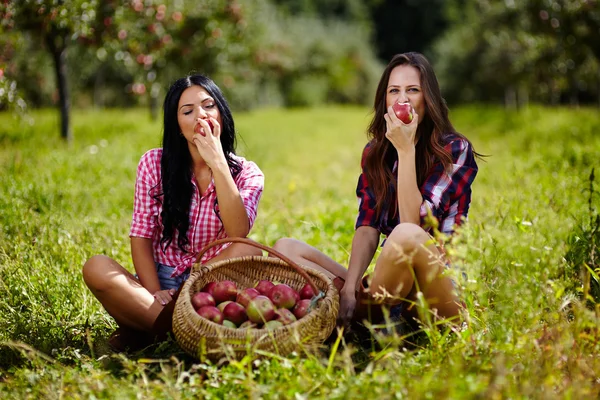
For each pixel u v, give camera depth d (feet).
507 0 56.80
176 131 15.74
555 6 52.65
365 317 14.69
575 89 115.65
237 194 15.30
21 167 32.45
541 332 12.81
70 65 85.46
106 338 15.21
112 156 40.42
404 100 15.30
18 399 12.02
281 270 15.02
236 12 63.87
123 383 12.23
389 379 11.36
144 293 14.61
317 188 39.29
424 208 14.64
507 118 74.64
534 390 10.77
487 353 12.28
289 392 11.20
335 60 198.49
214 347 12.70
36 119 64.59
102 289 14.46
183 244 16.06
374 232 15.98
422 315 13.38
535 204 23.07
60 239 20.01
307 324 12.79
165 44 50.62
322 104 189.47
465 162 15.25
